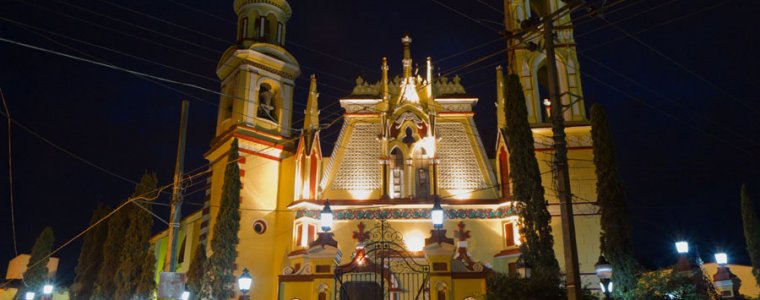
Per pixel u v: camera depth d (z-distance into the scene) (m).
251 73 42.25
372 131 39.97
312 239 36.88
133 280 36.19
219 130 42.69
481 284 29.38
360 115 40.16
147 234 37.78
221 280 32.88
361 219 37.25
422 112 39.50
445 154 39.06
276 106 43.25
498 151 38.44
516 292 24.09
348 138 39.84
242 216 38.41
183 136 28.56
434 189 37.44
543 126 38.31
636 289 25.80
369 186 38.59
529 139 31.02
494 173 39.28
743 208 36.91
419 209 37.19
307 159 38.44
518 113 31.69
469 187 38.22
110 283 39.25
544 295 23.81
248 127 40.34
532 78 39.88
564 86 39.91
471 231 36.78
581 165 37.53
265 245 38.59
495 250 36.34
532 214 29.30
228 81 43.75
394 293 31.62
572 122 38.16
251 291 37.06
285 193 40.03
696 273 26.50
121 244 40.34
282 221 39.34
